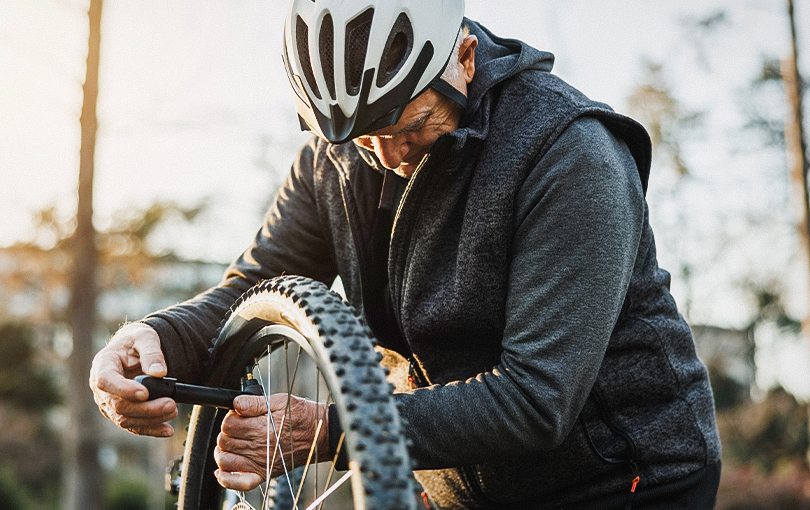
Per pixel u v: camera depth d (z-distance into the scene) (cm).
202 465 163
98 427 911
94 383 139
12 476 1822
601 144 140
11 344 1900
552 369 129
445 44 138
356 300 173
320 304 114
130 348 148
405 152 148
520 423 129
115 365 141
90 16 855
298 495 130
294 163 190
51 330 1852
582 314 131
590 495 150
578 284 132
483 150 147
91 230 902
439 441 128
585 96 152
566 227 135
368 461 97
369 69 131
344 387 102
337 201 171
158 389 128
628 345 149
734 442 1736
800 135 1015
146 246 1078
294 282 122
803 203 1007
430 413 128
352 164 163
